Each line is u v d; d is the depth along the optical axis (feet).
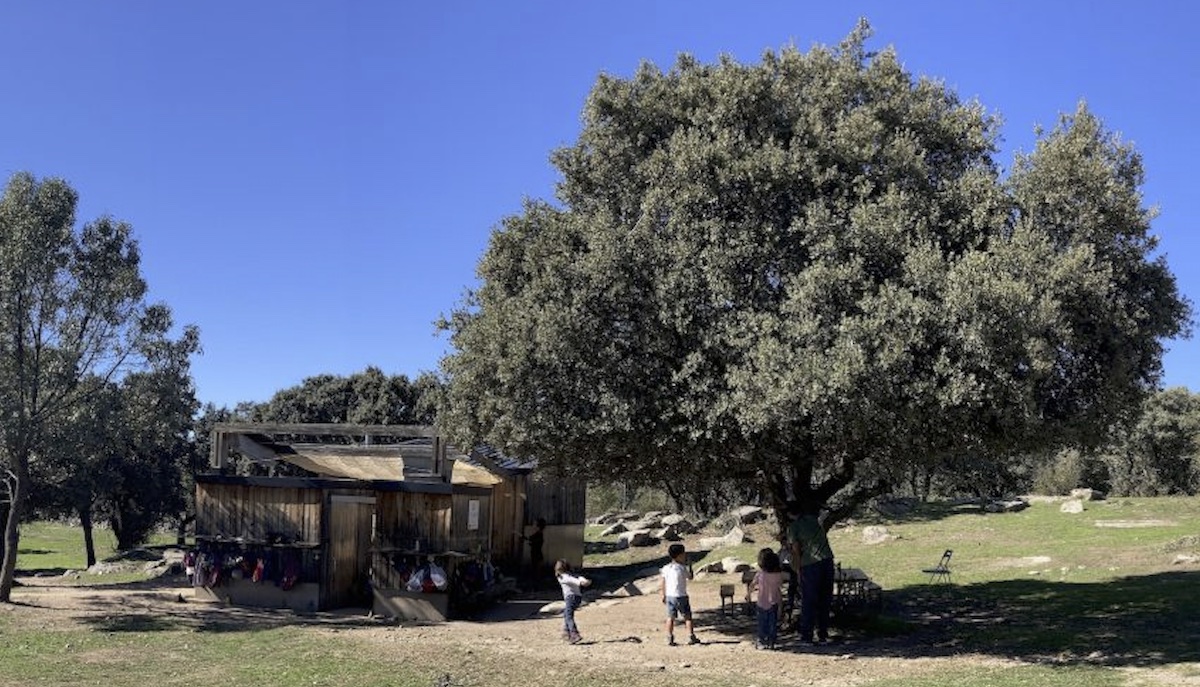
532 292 47.32
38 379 71.31
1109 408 47.60
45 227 70.13
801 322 41.45
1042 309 39.40
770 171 45.55
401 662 47.16
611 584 87.61
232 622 63.05
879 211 43.68
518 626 62.54
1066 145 46.42
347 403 205.77
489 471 82.84
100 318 73.20
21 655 49.70
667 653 48.29
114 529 184.75
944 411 40.78
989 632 50.03
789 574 54.70
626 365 45.85
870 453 47.85
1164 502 113.80
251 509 73.15
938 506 121.19
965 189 46.09
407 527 68.54
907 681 39.09
